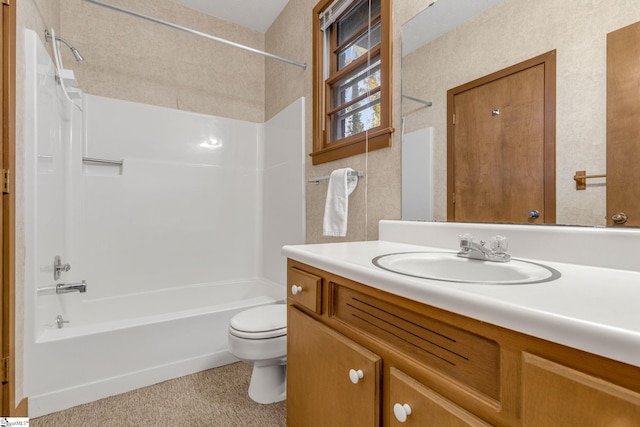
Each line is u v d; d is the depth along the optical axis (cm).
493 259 87
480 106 108
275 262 259
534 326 42
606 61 79
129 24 230
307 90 220
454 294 52
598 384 36
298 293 104
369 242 134
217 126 264
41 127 148
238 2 248
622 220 76
